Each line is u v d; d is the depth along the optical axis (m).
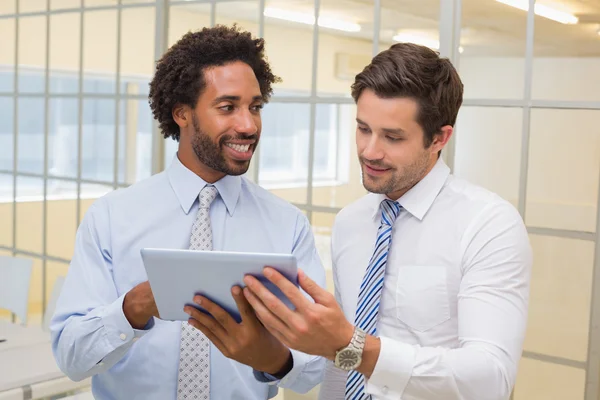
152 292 1.24
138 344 1.45
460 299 1.39
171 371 1.44
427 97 1.37
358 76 1.42
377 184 1.44
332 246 1.67
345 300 1.61
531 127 2.32
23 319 3.05
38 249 4.12
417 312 1.48
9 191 4.79
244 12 2.99
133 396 1.46
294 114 2.86
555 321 2.30
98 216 1.49
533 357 2.36
